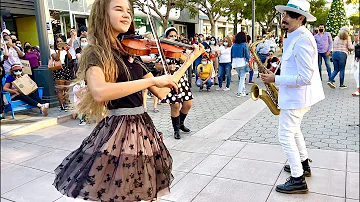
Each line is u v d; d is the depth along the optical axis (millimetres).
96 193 1700
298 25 2600
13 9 9930
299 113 2734
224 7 14273
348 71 11844
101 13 1743
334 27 21969
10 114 6004
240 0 14164
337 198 2734
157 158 1898
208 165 3531
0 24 7609
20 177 3357
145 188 1767
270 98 2994
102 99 1602
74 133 4969
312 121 5160
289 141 2801
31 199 2895
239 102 7078
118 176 1714
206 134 4695
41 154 4039
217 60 9992
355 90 7871
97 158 1743
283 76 2621
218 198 2820
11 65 6031
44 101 6660
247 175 3248
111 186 1710
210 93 8477
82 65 1715
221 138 4473
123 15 1753
